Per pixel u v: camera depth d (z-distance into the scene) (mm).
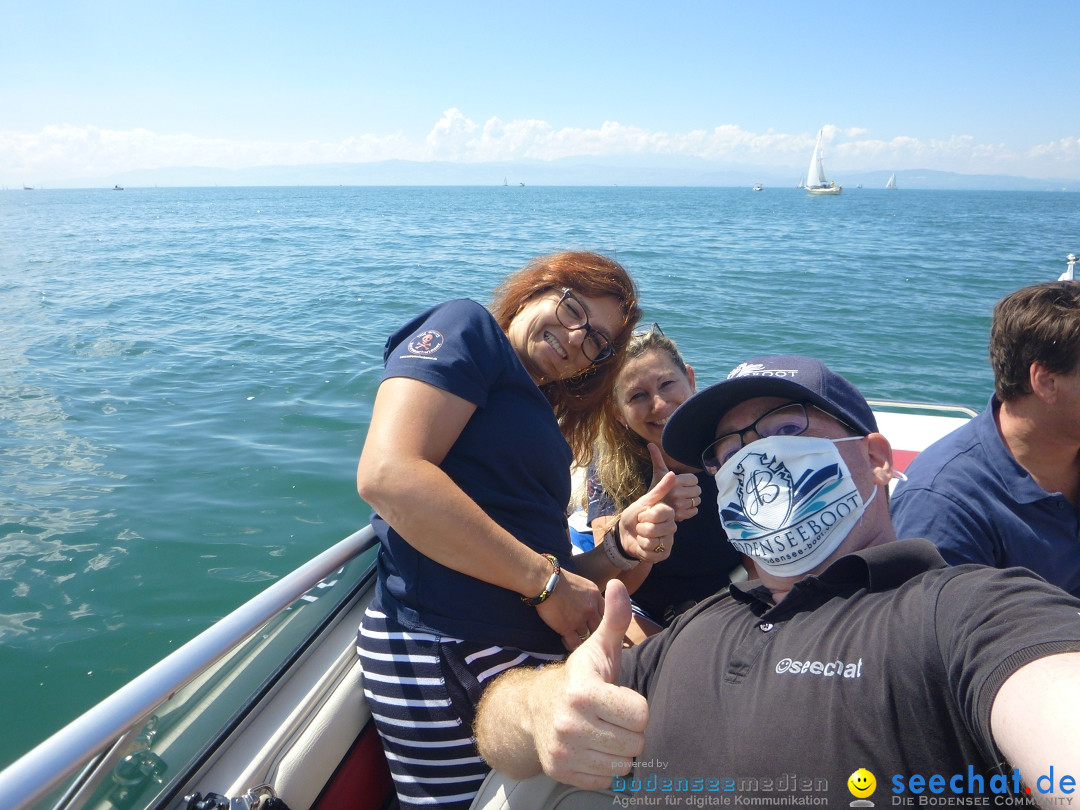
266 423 6477
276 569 4172
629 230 37281
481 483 1880
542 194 181250
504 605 1796
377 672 1794
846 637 1238
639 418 2539
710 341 10055
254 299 13938
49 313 12406
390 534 1836
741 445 1593
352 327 10961
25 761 1054
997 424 2131
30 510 4750
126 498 4961
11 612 3713
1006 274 18109
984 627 1066
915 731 1108
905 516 2152
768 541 1520
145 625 3660
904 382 8234
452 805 1782
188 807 1450
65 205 94250
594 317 2201
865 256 22984
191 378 7953
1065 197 196000
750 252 24266
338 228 41031
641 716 1131
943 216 58625
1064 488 2121
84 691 3219
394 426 1741
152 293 14930
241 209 76188
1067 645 958
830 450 1506
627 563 2129
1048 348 1905
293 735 1702
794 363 1610
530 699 1310
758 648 1351
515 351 2096
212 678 1500
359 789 1854
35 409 6844
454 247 26672
